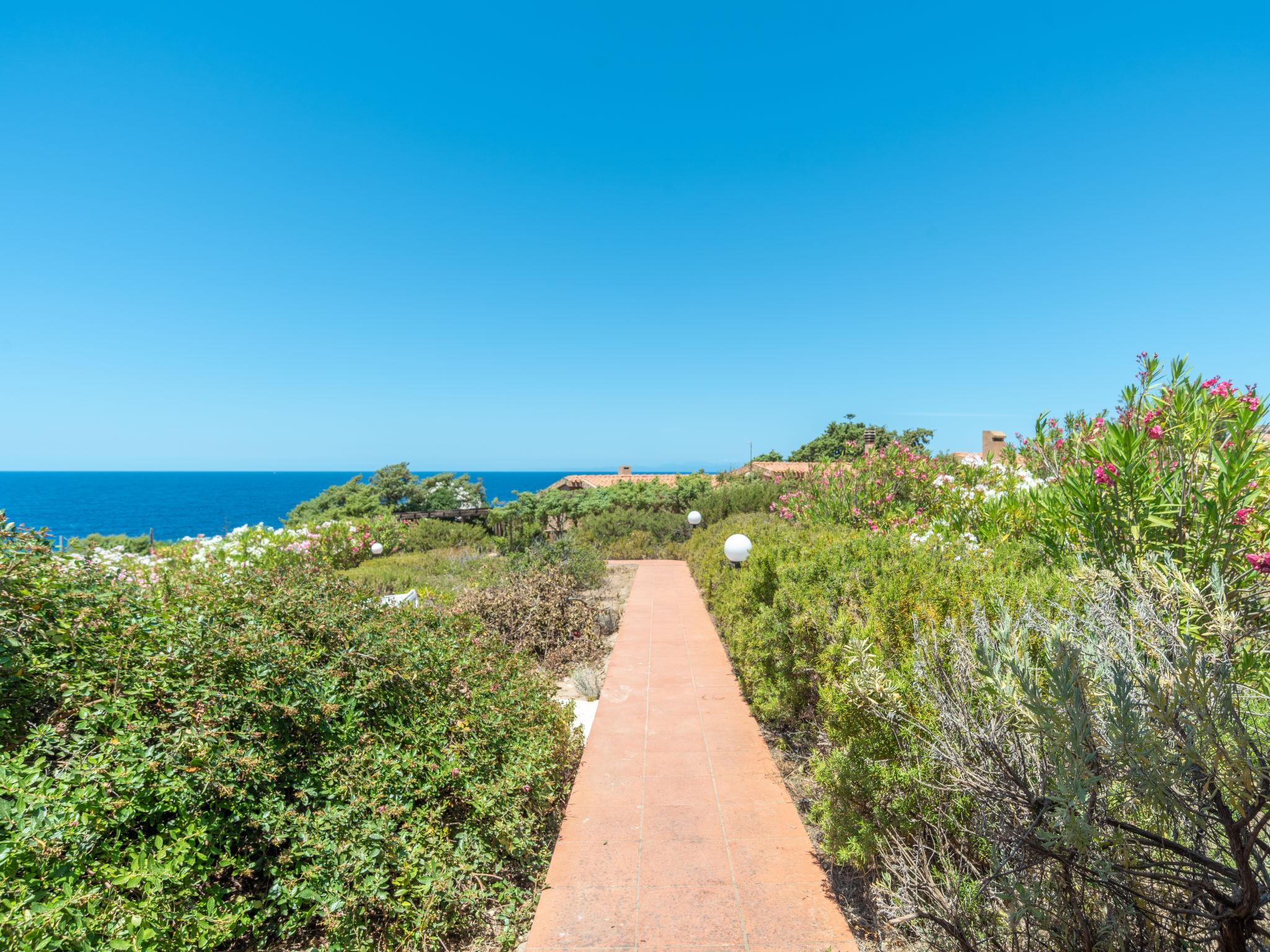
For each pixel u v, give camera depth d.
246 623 3.59
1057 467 5.07
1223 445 4.11
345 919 2.82
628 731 5.50
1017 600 3.44
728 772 4.76
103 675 3.02
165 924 2.43
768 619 5.09
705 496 20.05
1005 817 2.26
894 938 3.01
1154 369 4.54
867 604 4.06
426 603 7.85
